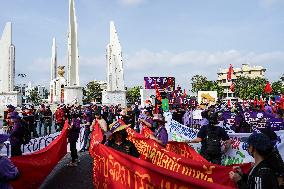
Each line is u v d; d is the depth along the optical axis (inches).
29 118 800.3
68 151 698.8
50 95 2792.8
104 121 460.1
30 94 4106.8
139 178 205.9
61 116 983.0
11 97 1870.1
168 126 605.3
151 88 1288.1
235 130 655.1
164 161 300.5
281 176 150.4
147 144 336.5
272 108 868.0
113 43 2121.1
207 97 1213.7
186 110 952.3
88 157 628.4
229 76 1094.4
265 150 148.8
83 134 716.7
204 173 252.2
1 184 189.0
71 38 2001.7
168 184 177.3
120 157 231.9
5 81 1895.9
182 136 569.0
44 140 527.2
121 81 2111.2
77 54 2003.0
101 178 272.5
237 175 164.2
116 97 2087.8
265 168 144.1
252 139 152.0
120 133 335.6
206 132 359.6
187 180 162.4
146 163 200.4
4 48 1910.7
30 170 318.7
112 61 2113.7
